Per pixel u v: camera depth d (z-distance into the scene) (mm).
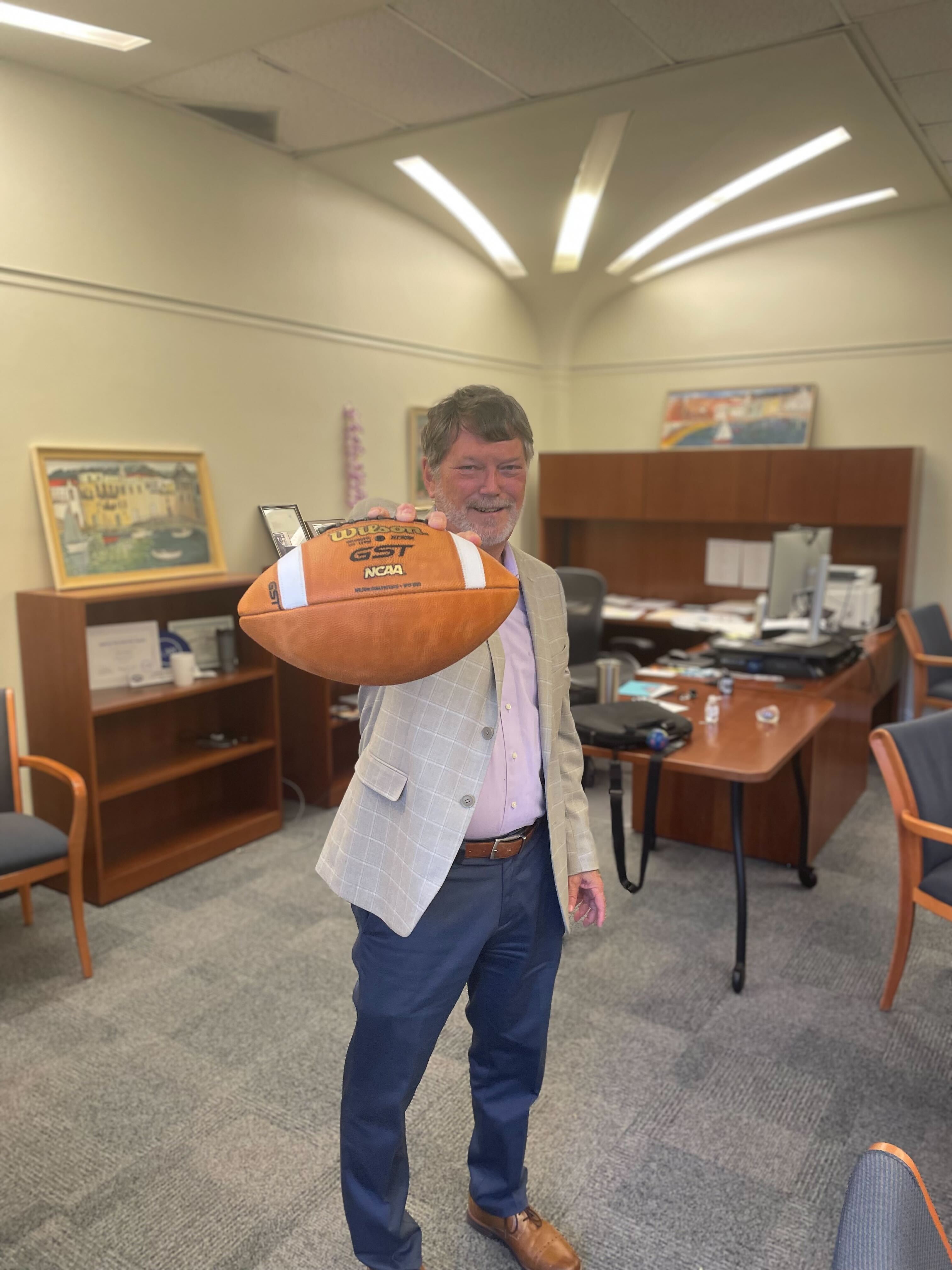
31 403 3059
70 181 3094
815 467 4746
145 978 2609
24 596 3041
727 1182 1818
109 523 3289
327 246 4141
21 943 2816
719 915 2973
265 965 2680
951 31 2666
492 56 2852
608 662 2881
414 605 1055
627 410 5746
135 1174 1851
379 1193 1395
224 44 2773
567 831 1570
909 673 4953
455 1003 1386
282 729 4105
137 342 3375
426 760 1299
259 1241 1681
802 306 5098
